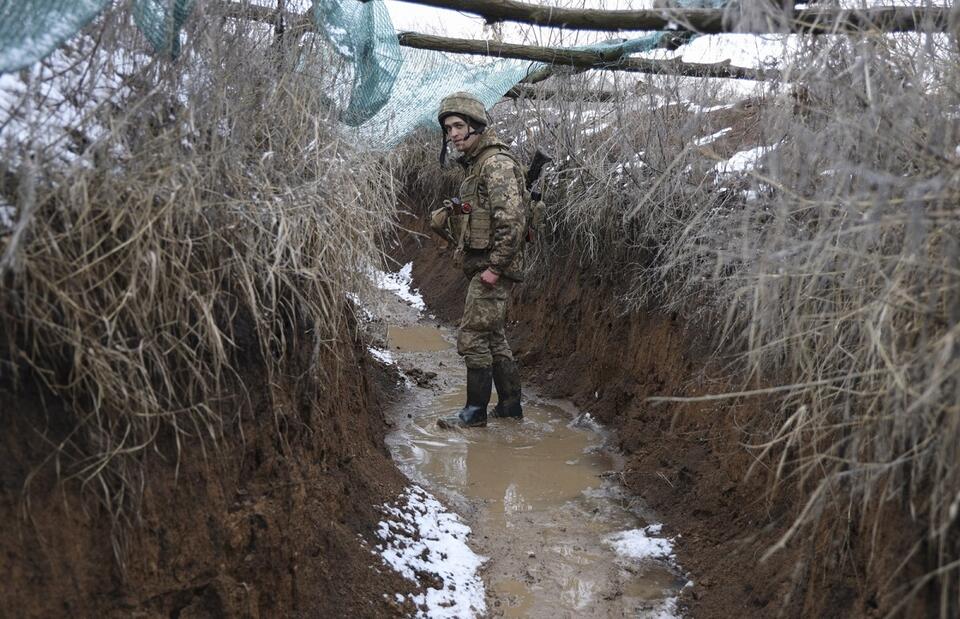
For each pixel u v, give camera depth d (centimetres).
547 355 696
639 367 551
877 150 271
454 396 634
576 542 412
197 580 257
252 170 311
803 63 313
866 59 256
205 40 303
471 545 406
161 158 267
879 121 265
